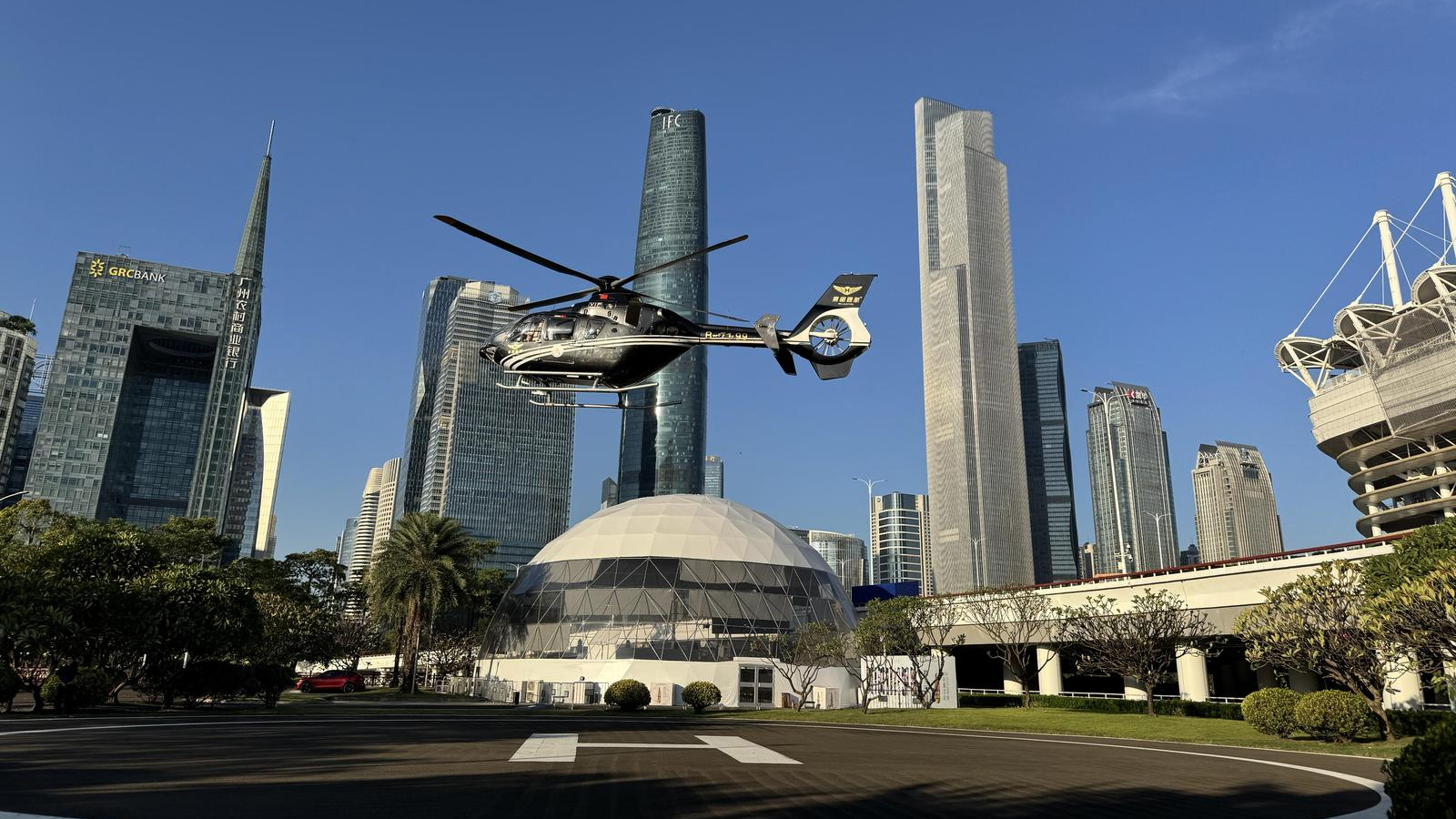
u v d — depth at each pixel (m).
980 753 22.11
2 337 189.00
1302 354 116.25
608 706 44.47
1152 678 42.88
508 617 58.88
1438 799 7.97
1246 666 64.69
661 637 52.41
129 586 32.78
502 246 26.38
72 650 32.50
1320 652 28.34
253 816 10.77
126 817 10.61
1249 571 45.69
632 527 58.97
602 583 55.59
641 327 29.89
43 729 23.09
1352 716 26.81
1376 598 25.38
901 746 24.00
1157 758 21.69
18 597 29.09
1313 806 13.56
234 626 34.59
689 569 55.84
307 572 84.06
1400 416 100.25
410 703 47.62
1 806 11.28
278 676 39.09
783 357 32.50
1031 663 61.28
